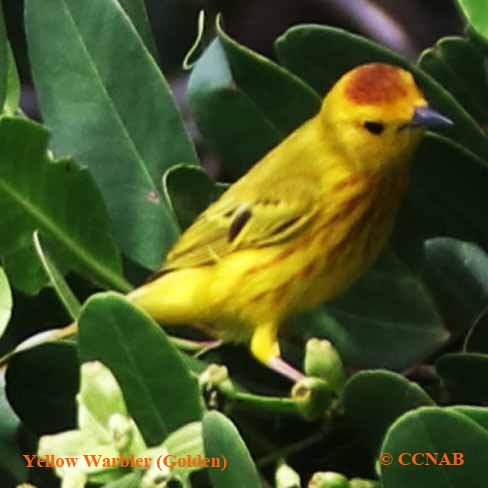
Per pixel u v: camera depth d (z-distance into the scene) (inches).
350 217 91.8
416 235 91.7
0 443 91.7
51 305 91.6
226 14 99.5
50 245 91.4
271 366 91.8
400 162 91.7
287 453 90.3
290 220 91.8
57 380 90.7
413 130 91.4
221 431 88.6
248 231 91.8
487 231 91.5
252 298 91.9
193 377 89.7
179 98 97.9
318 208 91.8
